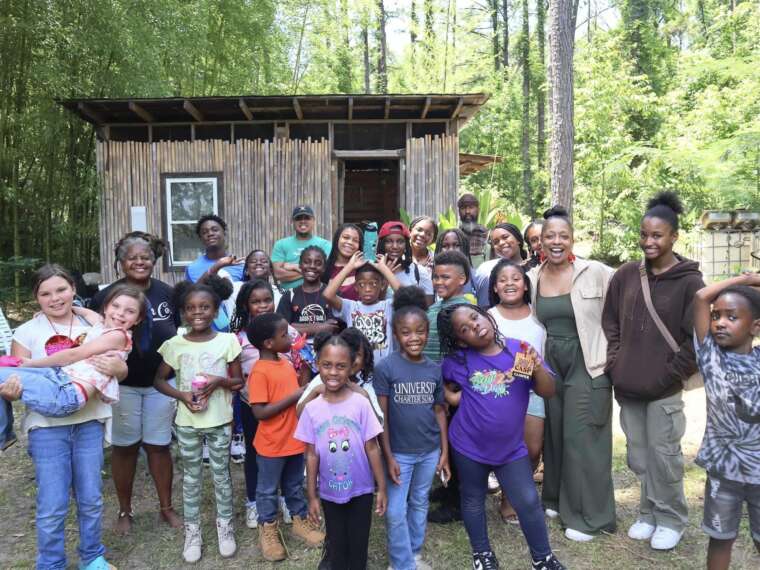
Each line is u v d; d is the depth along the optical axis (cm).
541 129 2369
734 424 255
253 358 368
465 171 1348
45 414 266
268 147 846
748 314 249
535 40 2664
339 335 291
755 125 1111
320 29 1905
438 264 336
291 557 321
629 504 375
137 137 870
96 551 298
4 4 798
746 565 307
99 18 819
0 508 388
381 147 884
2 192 894
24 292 915
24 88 876
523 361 284
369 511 281
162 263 841
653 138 1342
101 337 286
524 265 413
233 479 424
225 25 1142
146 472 435
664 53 1873
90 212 1002
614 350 329
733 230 1003
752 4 1569
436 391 299
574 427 332
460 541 333
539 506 279
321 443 277
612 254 1285
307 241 516
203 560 320
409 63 2323
